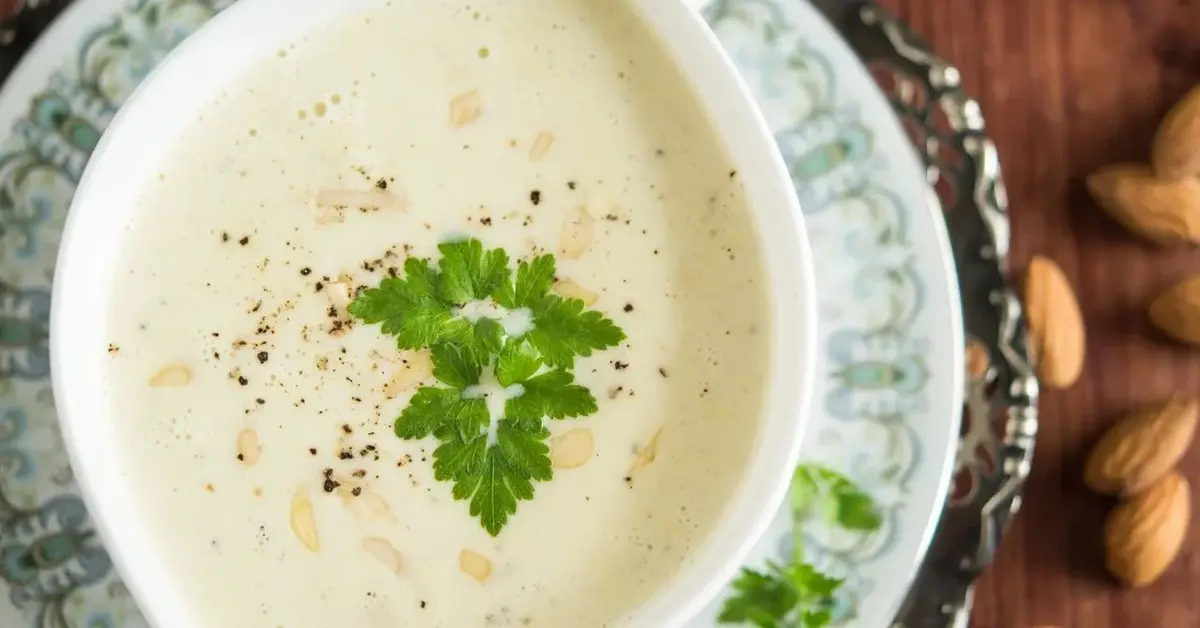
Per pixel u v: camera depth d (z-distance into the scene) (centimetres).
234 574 32
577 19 32
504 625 32
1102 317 37
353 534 32
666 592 32
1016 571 37
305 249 32
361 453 32
